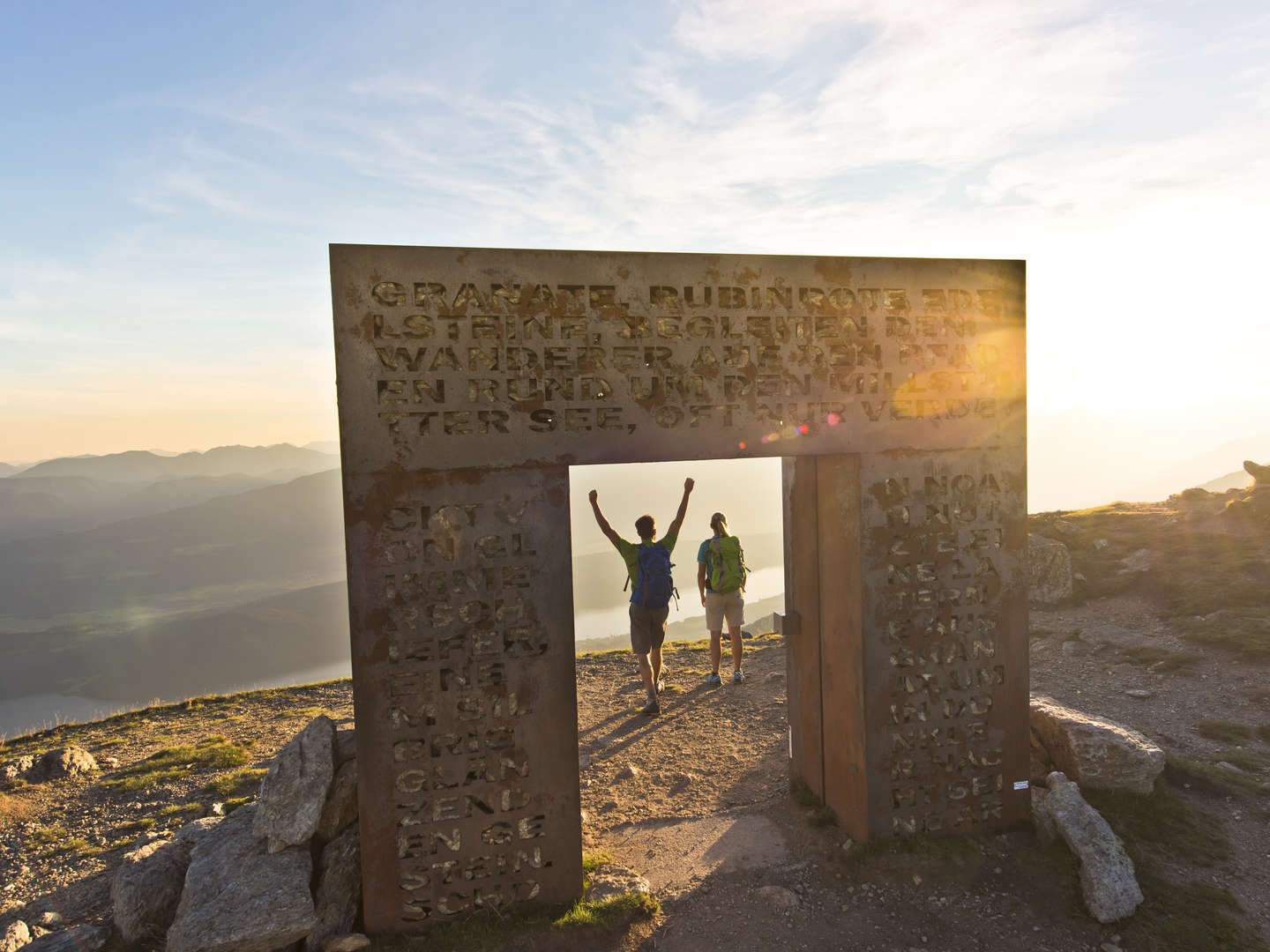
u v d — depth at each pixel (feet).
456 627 14.48
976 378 17.43
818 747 19.42
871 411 16.74
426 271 14.10
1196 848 16.83
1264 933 14.23
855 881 16.26
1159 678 29.04
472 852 14.74
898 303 16.88
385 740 14.24
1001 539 17.69
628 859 17.90
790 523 20.56
